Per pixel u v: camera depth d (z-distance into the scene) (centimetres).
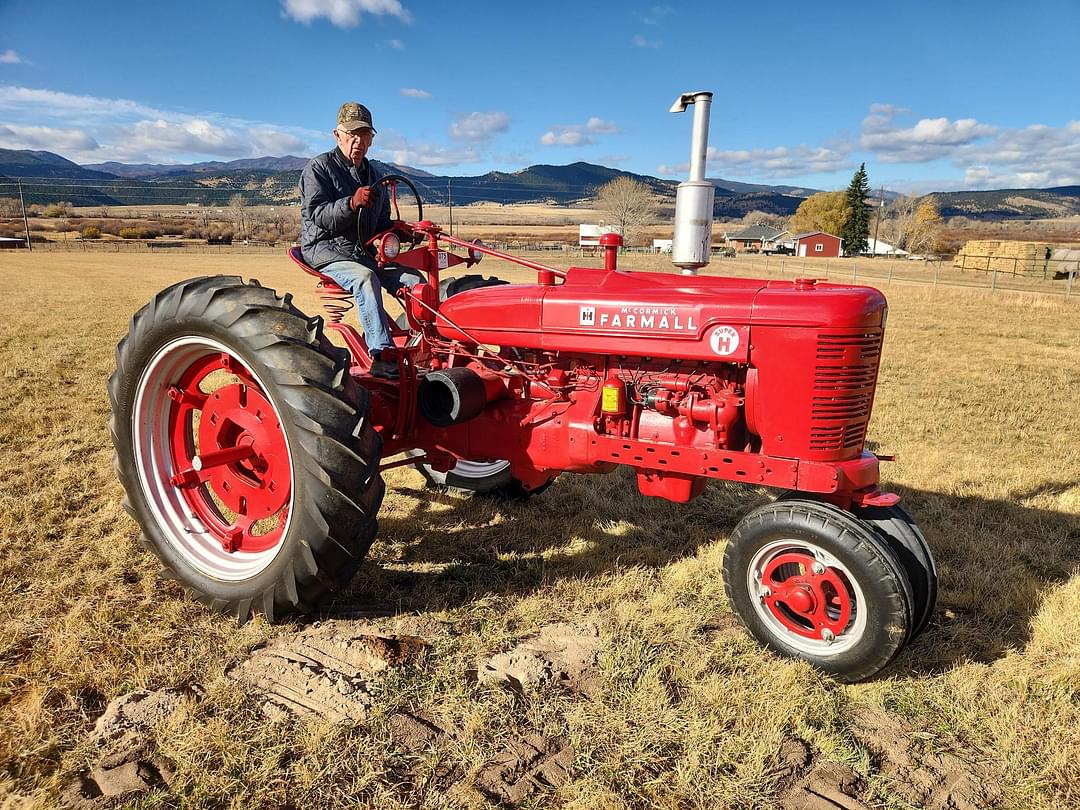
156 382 319
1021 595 327
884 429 623
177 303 299
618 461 310
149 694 245
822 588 271
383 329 351
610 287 315
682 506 443
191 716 234
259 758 219
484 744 229
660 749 230
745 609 288
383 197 397
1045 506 447
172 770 214
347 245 377
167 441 331
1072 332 1326
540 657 277
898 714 253
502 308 331
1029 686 266
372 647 274
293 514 277
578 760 224
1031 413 692
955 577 348
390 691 252
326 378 276
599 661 276
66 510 396
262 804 204
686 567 355
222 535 323
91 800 201
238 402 312
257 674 261
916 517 427
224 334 287
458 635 292
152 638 277
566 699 252
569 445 322
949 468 516
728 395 291
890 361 992
